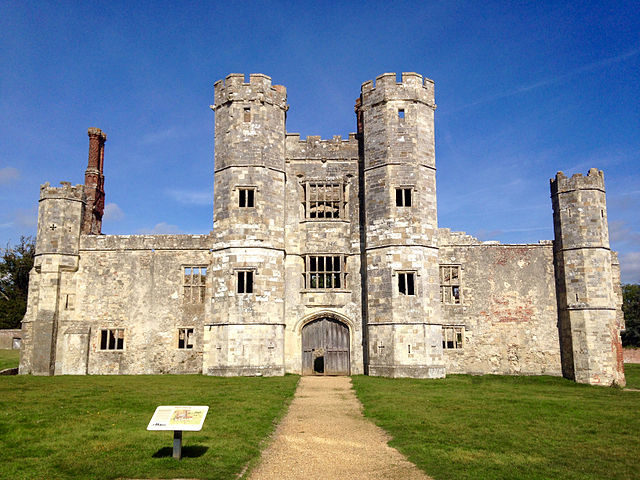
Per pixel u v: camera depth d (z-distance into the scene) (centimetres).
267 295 2720
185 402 1684
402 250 2719
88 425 1307
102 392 1922
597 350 2733
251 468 1004
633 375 3278
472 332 2973
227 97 2898
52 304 2869
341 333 2916
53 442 1133
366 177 2881
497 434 1273
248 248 2731
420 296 2686
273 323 2716
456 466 1009
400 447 1162
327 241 2969
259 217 2770
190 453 1069
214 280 2772
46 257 2916
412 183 2784
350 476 966
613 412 1581
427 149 2869
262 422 1385
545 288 2997
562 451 1119
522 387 2331
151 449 1089
